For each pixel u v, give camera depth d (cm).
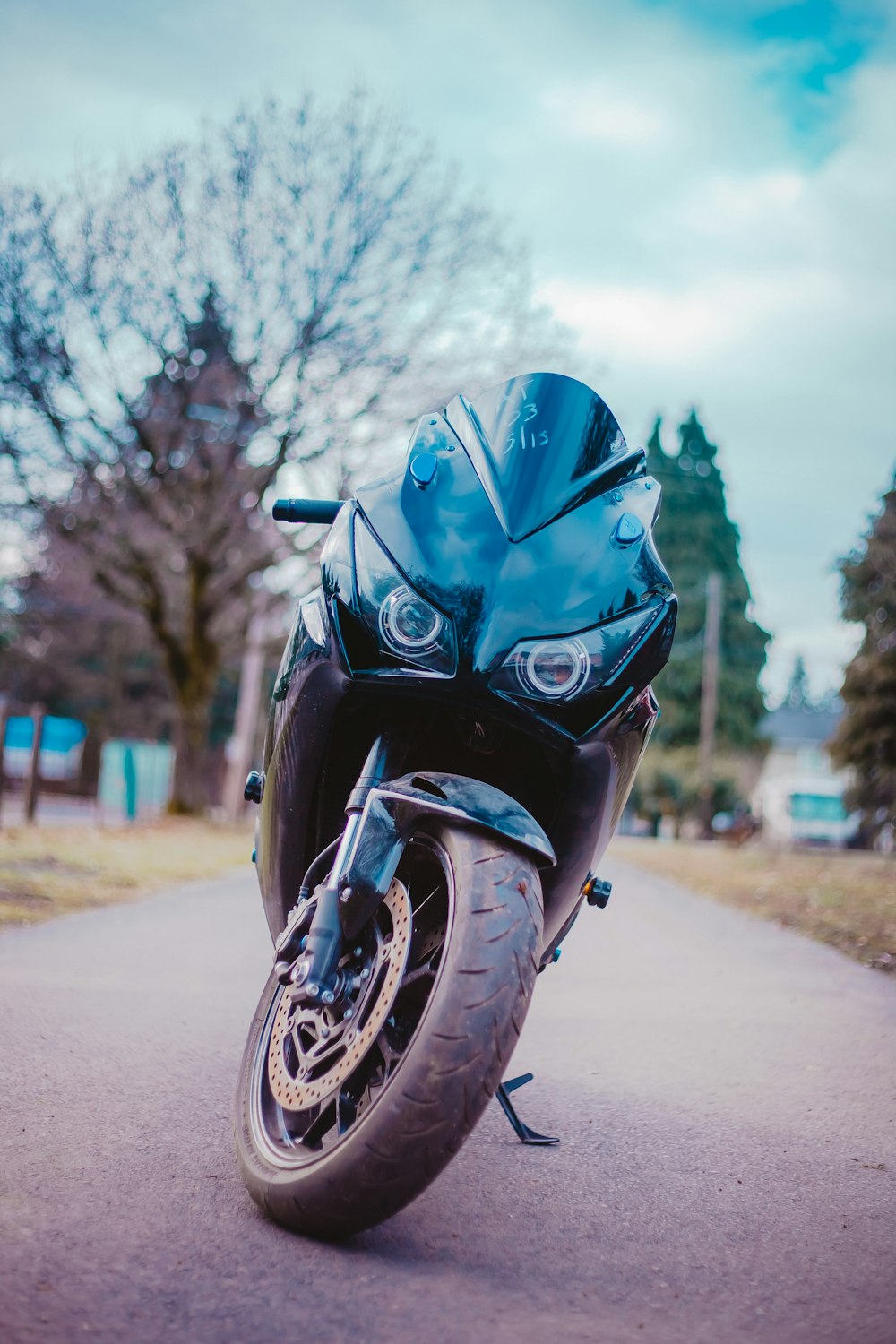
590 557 292
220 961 656
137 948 676
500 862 259
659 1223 294
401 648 275
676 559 5838
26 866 1059
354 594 284
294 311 1988
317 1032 275
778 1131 382
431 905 286
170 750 2564
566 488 305
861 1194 323
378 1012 259
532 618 279
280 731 300
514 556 287
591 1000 605
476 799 266
